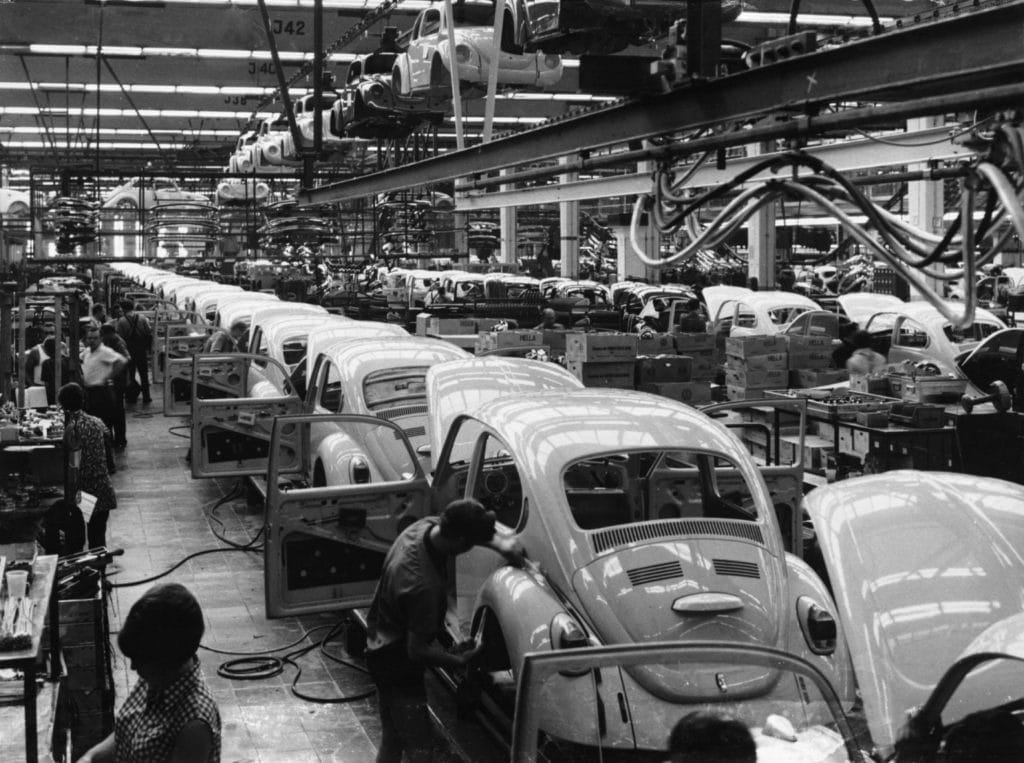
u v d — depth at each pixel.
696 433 6.07
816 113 4.79
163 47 26.12
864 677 4.81
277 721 6.44
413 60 12.35
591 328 19.78
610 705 4.51
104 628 6.00
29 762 4.30
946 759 3.96
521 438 5.95
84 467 9.09
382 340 10.40
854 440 10.48
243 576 9.30
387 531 6.83
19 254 20.14
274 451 6.54
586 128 6.93
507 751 5.27
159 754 3.15
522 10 8.74
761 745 3.78
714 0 5.48
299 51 26.30
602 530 5.42
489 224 36.53
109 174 26.89
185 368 14.34
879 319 18.58
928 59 4.01
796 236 47.84
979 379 13.03
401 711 5.05
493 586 5.43
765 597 5.27
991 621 4.83
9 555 8.16
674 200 5.63
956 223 3.81
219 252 39.28
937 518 5.28
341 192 13.47
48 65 30.42
